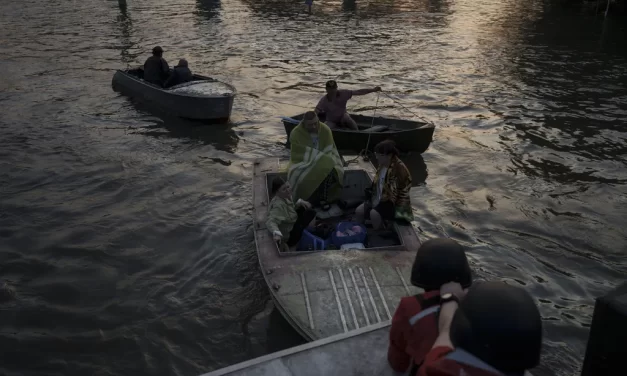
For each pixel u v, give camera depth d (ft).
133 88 46.21
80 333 19.70
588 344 9.01
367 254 20.03
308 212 23.02
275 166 28.40
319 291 18.08
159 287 22.26
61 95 47.34
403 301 8.98
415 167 33.83
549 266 23.52
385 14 98.12
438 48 69.92
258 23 86.07
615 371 8.70
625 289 8.93
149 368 18.21
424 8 106.42
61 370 18.02
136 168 33.32
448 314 8.03
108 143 37.14
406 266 19.35
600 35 79.71
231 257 24.27
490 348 5.82
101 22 83.56
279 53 65.41
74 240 25.44
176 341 19.35
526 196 29.91
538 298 21.39
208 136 38.99
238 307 21.07
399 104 46.85
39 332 19.69
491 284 6.25
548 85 53.06
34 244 25.07
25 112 42.75
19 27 77.46
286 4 106.73
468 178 32.27
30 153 35.04
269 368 9.94
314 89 51.06
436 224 27.04
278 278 18.78
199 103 40.34
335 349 10.41
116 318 20.45
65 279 22.67
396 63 61.46
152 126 40.65
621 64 62.18
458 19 94.07
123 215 27.73
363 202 25.17
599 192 30.30
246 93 49.49
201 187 30.96
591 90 51.47
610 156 35.58
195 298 21.62
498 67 60.13
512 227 26.68
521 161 34.73
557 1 116.26
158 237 25.81
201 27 81.41
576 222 27.04
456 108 45.75
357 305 17.40
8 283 22.33
